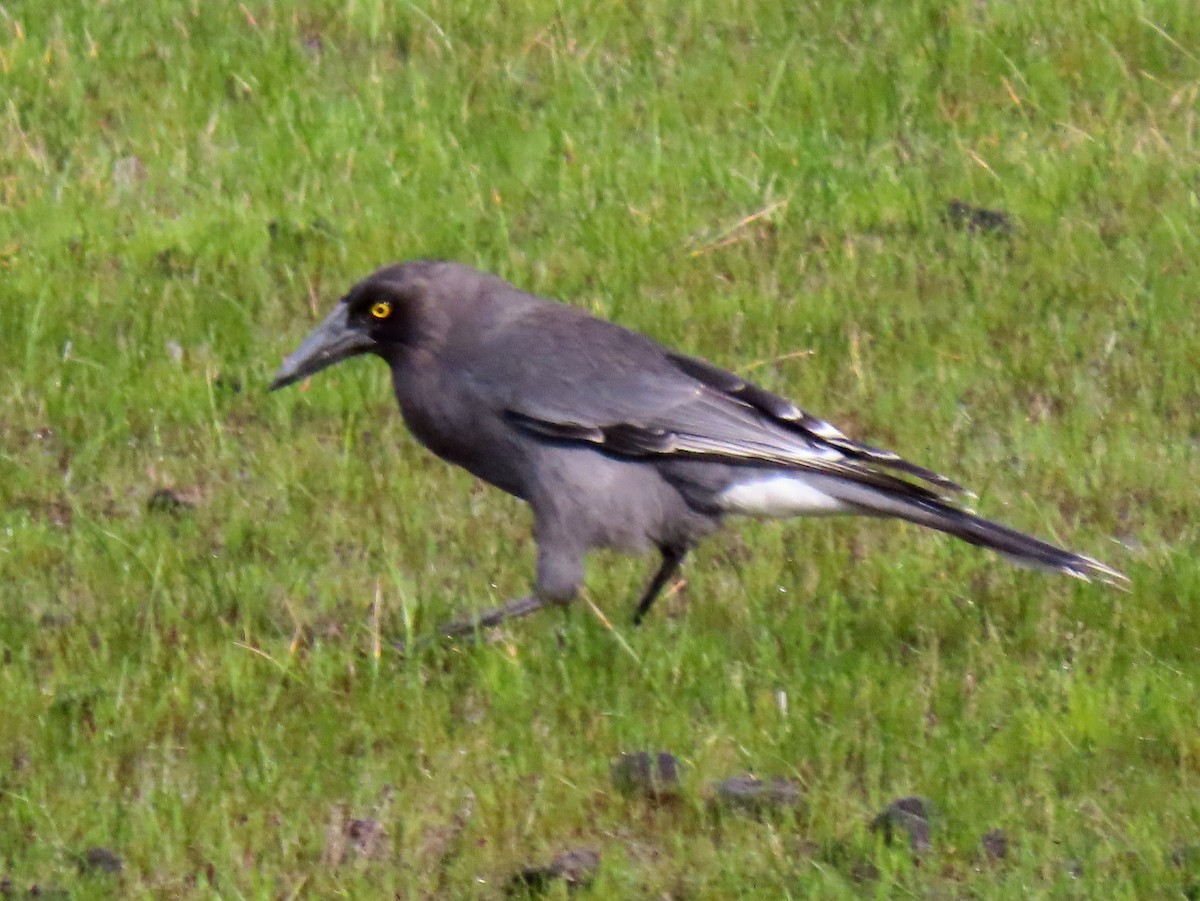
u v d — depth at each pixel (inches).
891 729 402.3
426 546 481.7
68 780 382.9
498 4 746.2
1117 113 698.8
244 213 623.5
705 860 360.8
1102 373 563.5
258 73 702.5
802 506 438.9
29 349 552.7
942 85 711.7
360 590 459.8
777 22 746.8
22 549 466.6
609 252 614.2
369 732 398.6
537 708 409.4
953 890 352.8
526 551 482.9
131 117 679.7
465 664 427.2
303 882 351.9
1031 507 497.0
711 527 446.0
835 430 442.6
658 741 398.0
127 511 494.9
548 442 438.0
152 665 419.2
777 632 442.3
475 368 439.8
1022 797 379.6
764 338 574.6
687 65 724.0
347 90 703.1
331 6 743.1
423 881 355.6
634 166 659.4
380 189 642.8
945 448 527.2
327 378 549.0
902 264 615.2
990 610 453.1
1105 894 348.2
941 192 652.1
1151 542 484.7
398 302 443.8
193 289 587.5
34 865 355.6
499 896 353.1
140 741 393.7
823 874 352.2
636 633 440.5
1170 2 748.6
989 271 608.1
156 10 737.0
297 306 586.9
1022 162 668.1
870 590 461.7
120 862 357.7
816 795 377.1
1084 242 621.6
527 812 373.1
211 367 555.2
